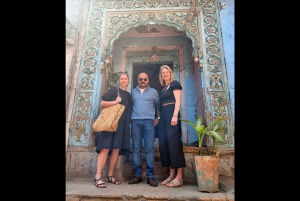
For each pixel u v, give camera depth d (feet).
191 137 15.90
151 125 10.53
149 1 15.60
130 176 11.76
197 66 15.67
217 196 8.20
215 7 15.21
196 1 15.26
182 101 16.81
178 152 9.86
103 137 10.14
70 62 13.66
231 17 14.90
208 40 14.40
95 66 14.07
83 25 15.15
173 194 8.41
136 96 11.07
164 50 18.43
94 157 11.75
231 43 14.26
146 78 11.32
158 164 11.99
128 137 10.86
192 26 14.94
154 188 9.45
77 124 12.57
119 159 11.27
